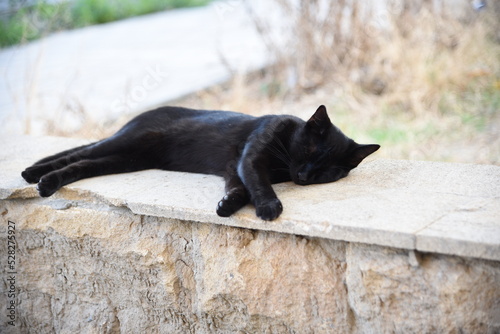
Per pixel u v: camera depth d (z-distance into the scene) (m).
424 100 5.86
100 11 13.01
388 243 2.29
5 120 6.02
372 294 2.42
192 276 2.88
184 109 3.51
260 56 8.25
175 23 11.88
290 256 2.59
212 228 2.74
